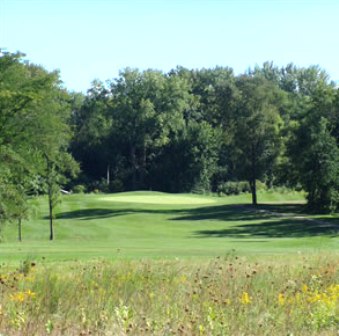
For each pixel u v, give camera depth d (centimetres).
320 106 7406
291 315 1005
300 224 6353
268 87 9288
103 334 872
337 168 6538
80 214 7756
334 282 1356
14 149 5081
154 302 1069
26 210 5153
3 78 5059
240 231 6119
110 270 1404
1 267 1817
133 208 8225
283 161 8419
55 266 1700
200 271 1498
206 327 915
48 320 926
